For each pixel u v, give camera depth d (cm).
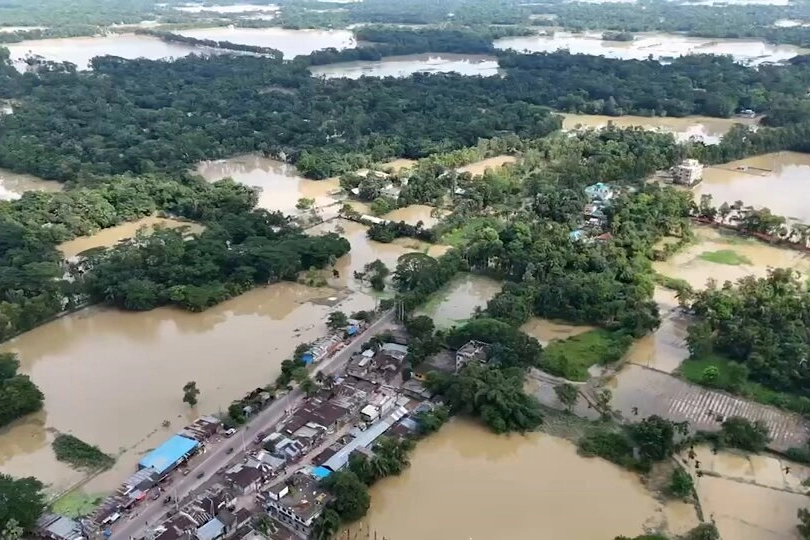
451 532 11119
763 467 12419
